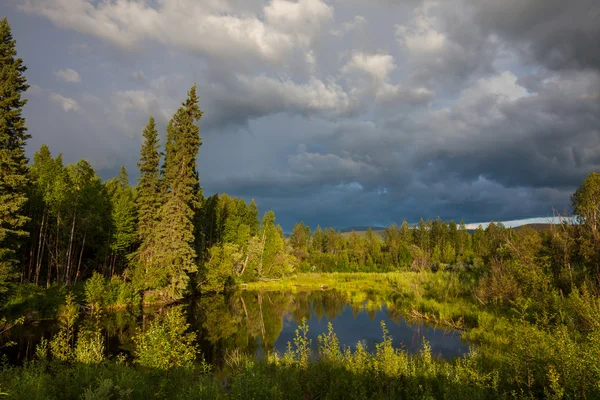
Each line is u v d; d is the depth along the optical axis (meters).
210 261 44.28
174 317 10.80
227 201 79.38
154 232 35.97
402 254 86.00
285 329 24.84
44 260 38.12
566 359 7.97
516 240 23.56
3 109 22.05
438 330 21.62
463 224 105.50
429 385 9.09
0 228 20.97
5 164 21.66
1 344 19.08
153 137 38.66
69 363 10.80
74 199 35.06
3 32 22.92
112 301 30.56
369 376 9.54
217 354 18.25
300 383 9.70
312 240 129.25
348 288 51.22
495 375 9.16
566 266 18.91
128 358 16.17
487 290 23.41
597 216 18.52
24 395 7.71
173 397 8.11
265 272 61.88
